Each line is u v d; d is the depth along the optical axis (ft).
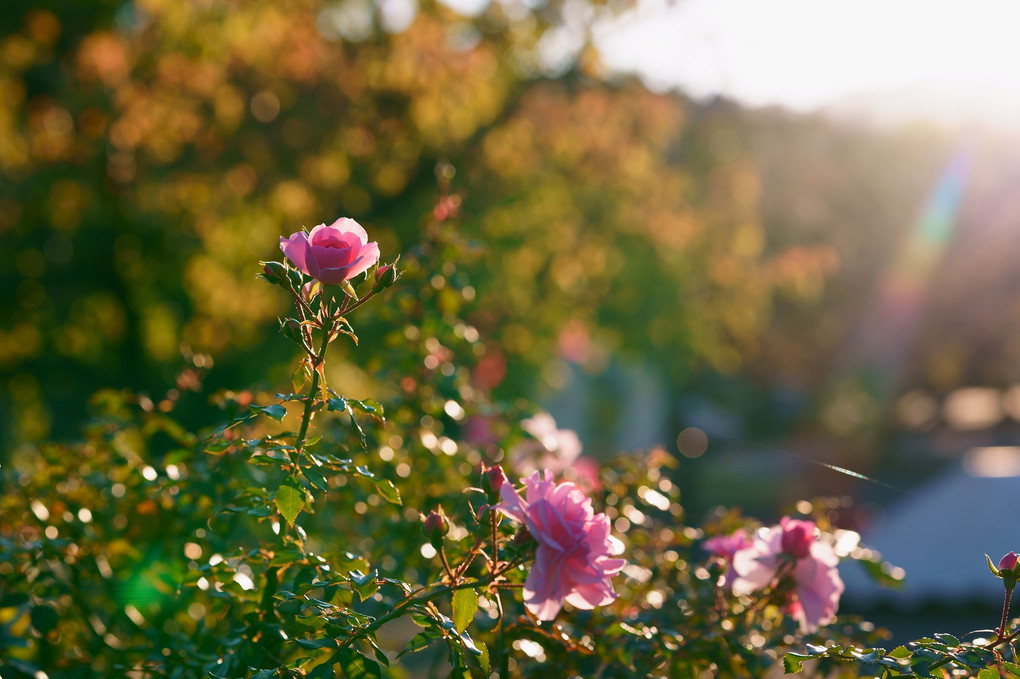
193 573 5.52
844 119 87.10
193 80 27.35
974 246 94.79
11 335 38.14
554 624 5.89
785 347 93.91
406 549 7.54
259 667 5.19
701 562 7.16
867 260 92.89
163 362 39.47
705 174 45.83
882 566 7.41
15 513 7.37
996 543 24.39
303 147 31.30
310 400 4.98
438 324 8.64
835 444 94.89
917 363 102.58
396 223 34.06
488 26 30.83
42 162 29.17
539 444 9.06
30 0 26.68
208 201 31.73
